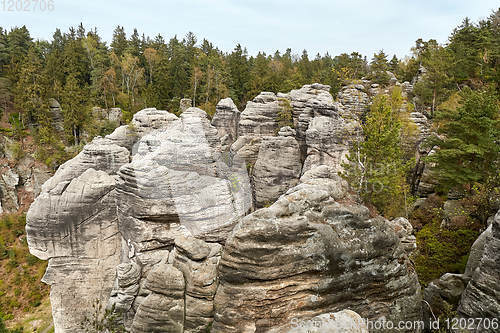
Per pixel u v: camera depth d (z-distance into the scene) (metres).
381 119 21.91
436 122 32.38
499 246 11.27
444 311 13.38
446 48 44.22
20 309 30.09
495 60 36.81
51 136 47.59
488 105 19.39
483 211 18.52
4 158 45.88
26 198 45.28
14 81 54.59
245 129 37.28
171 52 80.00
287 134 36.50
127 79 61.12
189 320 11.45
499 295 11.05
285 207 10.10
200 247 12.03
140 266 17.06
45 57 70.38
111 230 19.94
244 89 63.94
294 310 9.70
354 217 10.49
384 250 10.64
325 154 32.91
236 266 9.83
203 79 59.81
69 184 20.19
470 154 19.72
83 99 52.38
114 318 17.34
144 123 25.66
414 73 56.12
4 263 35.12
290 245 9.79
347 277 10.14
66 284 20.03
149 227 16.91
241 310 9.74
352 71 51.25
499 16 43.66
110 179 20.06
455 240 18.61
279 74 68.12
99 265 19.98
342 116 35.19
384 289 10.65
